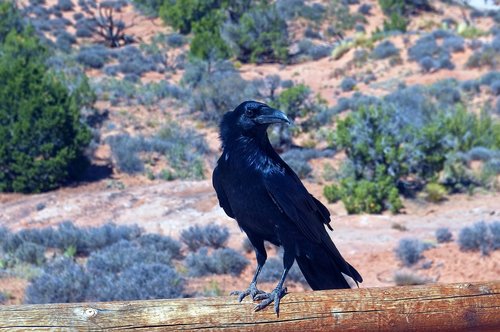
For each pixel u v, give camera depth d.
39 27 58.59
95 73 45.94
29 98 27.80
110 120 35.16
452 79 41.22
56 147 27.59
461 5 62.59
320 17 64.06
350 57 49.53
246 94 37.41
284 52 52.50
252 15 54.84
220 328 3.94
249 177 5.13
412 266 16.89
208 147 31.64
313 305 4.07
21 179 26.66
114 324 3.78
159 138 32.59
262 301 4.01
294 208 5.09
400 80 43.34
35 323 3.70
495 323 4.21
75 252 19.00
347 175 26.41
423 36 49.84
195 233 19.14
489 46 44.53
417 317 4.13
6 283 16.23
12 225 23.31
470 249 17.14
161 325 3.84
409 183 25.80
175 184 26.97
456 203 23.88
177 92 39.19
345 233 20.08
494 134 29.91
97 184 27.58
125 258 17.05
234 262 16.80
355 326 4.07
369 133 25.97
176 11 61.69
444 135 25.89
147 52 53.38
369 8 67.25
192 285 16.05
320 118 35.06
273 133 32.59
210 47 50.09
